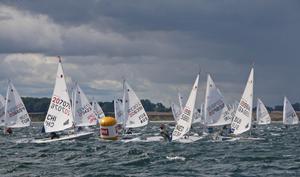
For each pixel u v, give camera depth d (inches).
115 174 1478.8
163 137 2770.7
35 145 2605.8
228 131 2955.2
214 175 1450.5
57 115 2711.6
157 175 1455.5
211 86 3011.8
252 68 2662.4
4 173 1552.7
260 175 1448.1
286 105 5689.0
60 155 2057.1
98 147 2388.0
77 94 3769.7
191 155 1964.8
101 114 4960.6
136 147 2364.7
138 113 3326.8
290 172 1504.7
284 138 3289.9
